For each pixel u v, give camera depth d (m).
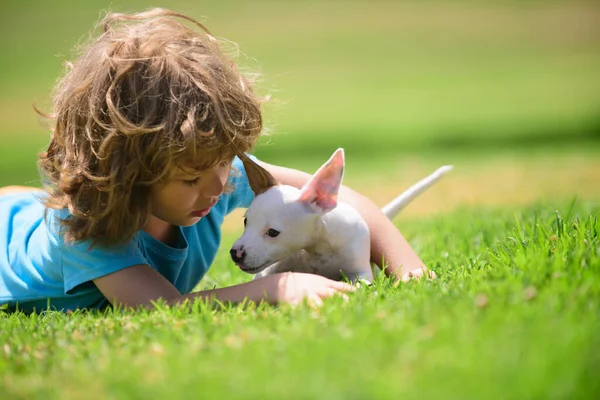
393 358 3.09
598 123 22.02
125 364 3.39
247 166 5.43
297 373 3.02
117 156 4.65
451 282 4.36
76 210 4.80
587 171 15.62
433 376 2.89
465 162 17.95
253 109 5.19
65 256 5.01
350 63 34.34
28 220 5.87
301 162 19.03
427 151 19.97
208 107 4.73
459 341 3.16
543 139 20.69
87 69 4.91
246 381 3.01
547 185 14.10
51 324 4.31
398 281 4.68
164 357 3.42
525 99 25.75
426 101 26.19
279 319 3.84
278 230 5.22
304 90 29.06
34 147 21.72
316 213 5.27
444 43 38.62
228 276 6.45
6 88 30.09
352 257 5.49
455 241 6.42
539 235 4.98
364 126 22.70
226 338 3.59
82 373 3.36
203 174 4.83
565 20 43.66
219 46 5.29
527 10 47.16
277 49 37.53
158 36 4.96
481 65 33.06
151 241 5.42
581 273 3.95
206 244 5.92
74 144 4.84
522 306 3.51
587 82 28.41
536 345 3.03
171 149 4.59
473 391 2.76
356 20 45.19
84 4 49.09
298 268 5.64
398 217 11.54
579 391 2.74
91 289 5.15
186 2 50.44
